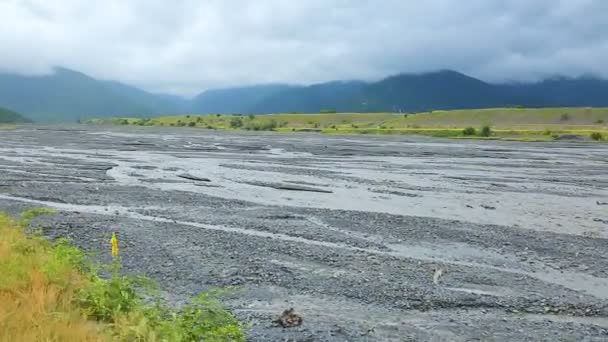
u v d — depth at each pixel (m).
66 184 32.69
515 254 18.05
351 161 53.88
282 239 19.22
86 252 16.52
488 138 113.38
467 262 16.88
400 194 31.61
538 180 40.44
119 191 30.19
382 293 13.54
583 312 12.66
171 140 90.44
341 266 15.93
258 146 77.00
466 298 13.34
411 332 11.09
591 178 42.34
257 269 15.28
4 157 50.81
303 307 12.42
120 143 78.94
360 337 10.70
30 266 10.33
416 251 18.09
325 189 33.00
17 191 29.19
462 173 44.22
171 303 12.34
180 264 15.62
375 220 23.19
